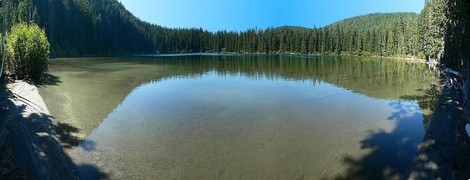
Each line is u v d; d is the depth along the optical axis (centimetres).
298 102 2291
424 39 7369
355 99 2409
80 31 10669
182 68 5331
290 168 1170
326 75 4238
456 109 1742
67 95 2367
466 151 1102
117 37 13762
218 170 1152
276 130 1606
